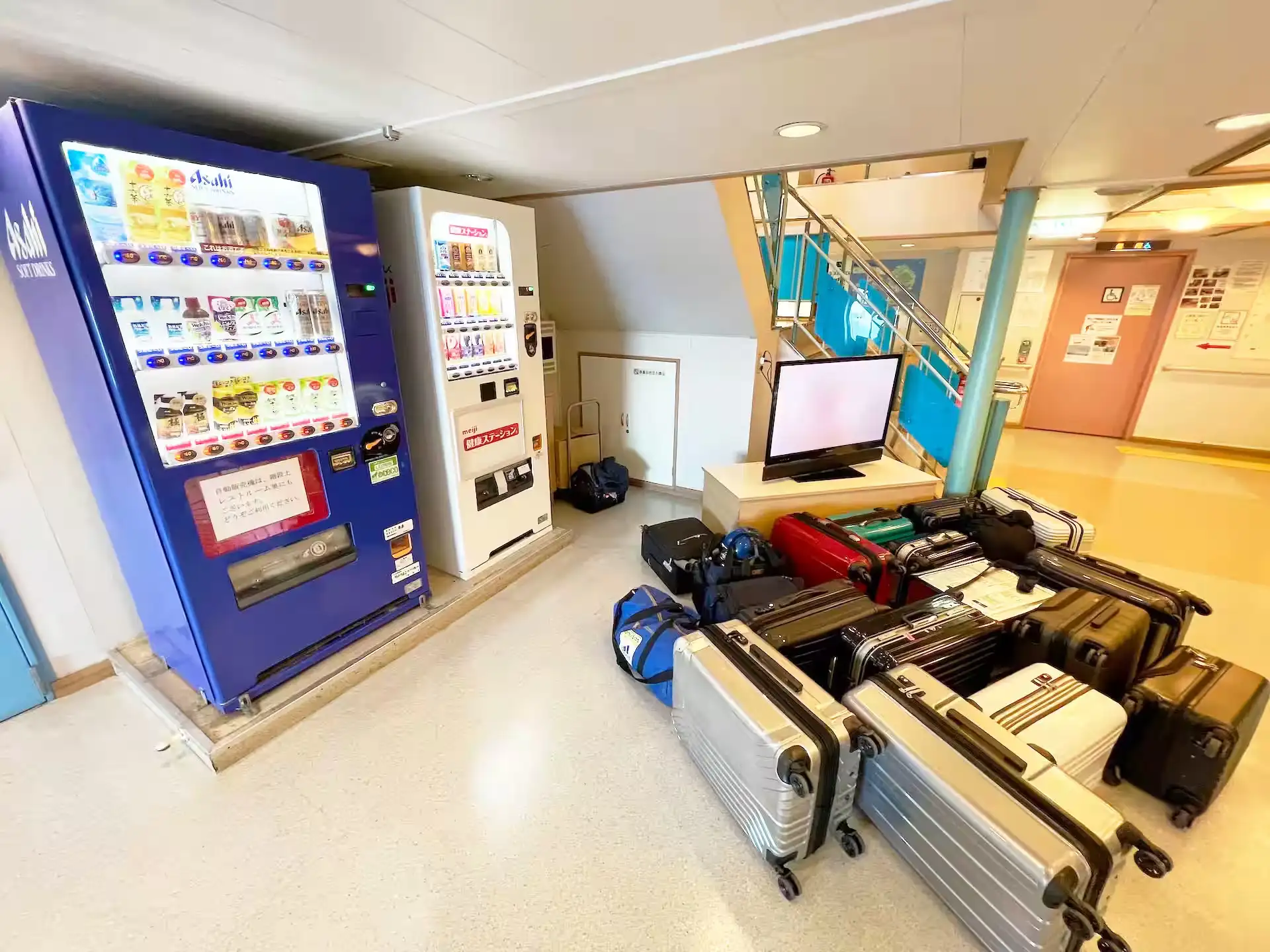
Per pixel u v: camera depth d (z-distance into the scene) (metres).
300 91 1.47
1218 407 5.05
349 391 2.02
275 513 1.85
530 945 1.30
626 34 1.09
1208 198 3.09
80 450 1.79
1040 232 4.45
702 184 2.48
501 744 1.87
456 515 2.59
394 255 2.28
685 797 1.68
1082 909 1.05
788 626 1.91
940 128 1.76
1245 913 1.38
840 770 1.41
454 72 1.30
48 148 1.29
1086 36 1.08
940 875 1.36
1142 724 1.66
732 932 1.33
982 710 1.54
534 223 2.86
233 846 1.52
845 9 0.97
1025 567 2.32
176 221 1.53
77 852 1.51
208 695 1.87
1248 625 2.51
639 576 2.93
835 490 2.90
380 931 1.33
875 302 3.85
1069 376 5.67
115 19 1.05
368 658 2.16
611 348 4.02
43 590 1.99
